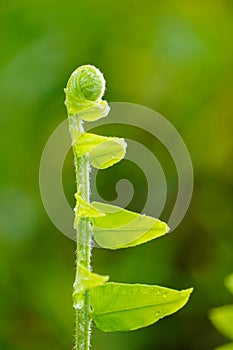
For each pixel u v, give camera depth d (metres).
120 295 0.34
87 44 0.93
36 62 0.92
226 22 0.94
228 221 0.91
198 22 0.94
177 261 0.89
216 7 0.96
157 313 0.35
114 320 0.34
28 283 0.88
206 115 0.92
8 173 0.93
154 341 0.84
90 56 0.93
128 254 0.88
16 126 0.93
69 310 0.88
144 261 0.88
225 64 0.92
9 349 0.85
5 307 0.87
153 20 0.93
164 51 0.92
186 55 0.91
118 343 0.82
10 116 0.93
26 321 0.87
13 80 0.92
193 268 0.89
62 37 0.93
